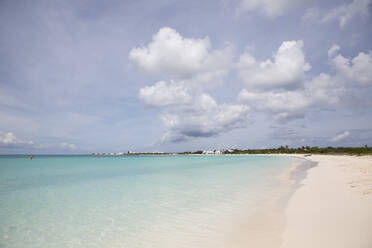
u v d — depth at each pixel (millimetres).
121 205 10820
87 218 8922
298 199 10164
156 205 10625
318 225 6531
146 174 25266
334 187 12078
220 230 7020
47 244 6594
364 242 5043
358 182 12758
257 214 8406
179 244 6148
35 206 10922
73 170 31844
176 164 46844
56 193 14133
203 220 8086
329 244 5215
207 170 29266
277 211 8602
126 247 6168
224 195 12297
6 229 7848
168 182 18297
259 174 22750
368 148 72312
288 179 17891
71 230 7676
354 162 30969
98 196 13031
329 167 26453
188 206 10211
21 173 26969
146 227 7672
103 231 7469
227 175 22656
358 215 6914
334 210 7746
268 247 5543
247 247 5668
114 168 35531
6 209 10445
